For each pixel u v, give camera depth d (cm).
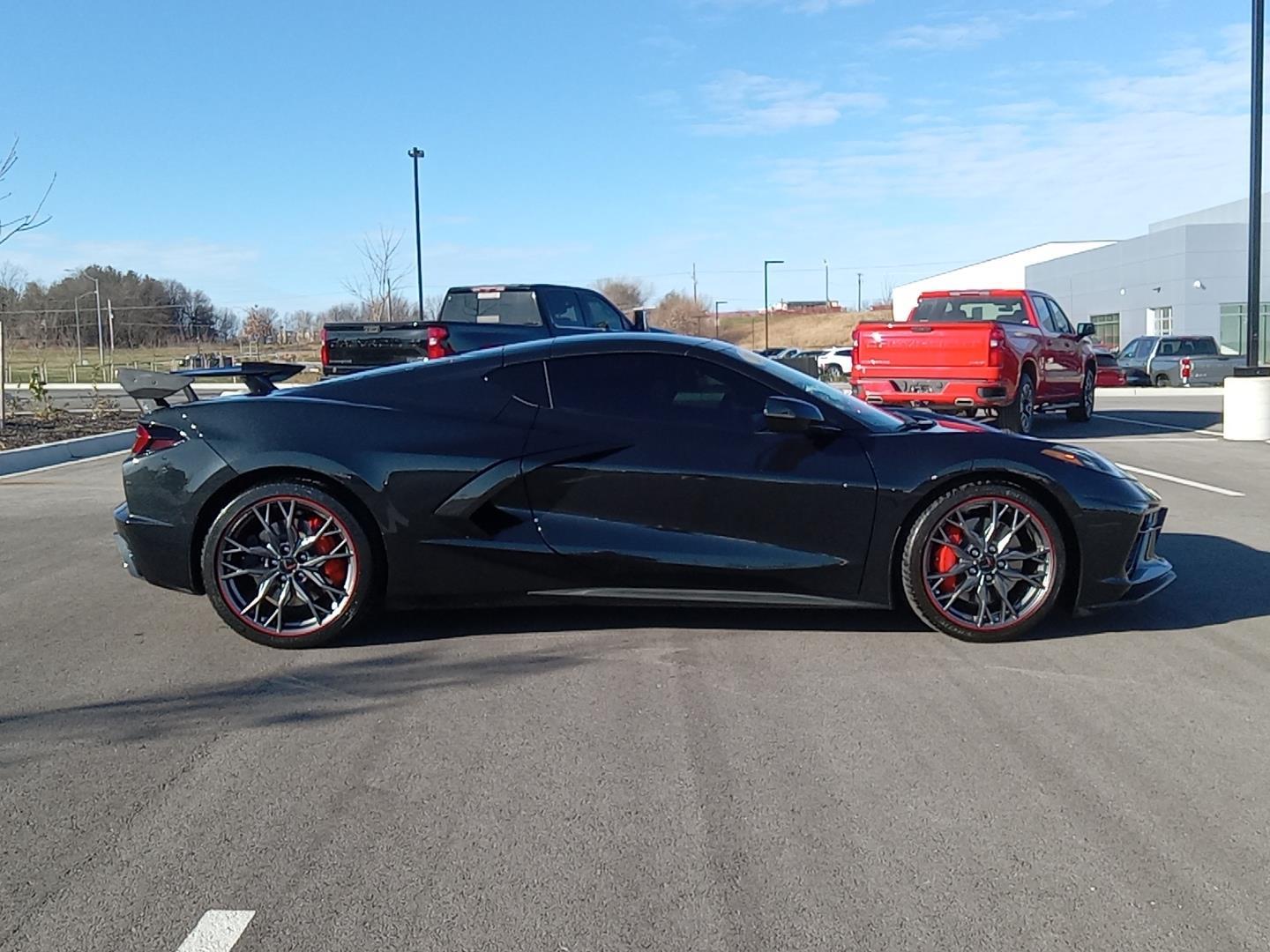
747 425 521
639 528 514
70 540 766
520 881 302
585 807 346
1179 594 602
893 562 515
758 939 274
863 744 396
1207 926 279
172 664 493
